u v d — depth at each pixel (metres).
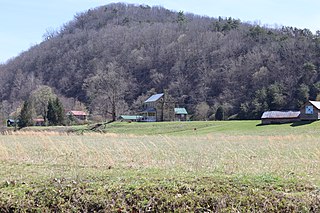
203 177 8.20
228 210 6.58
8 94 98.44
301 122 62.56
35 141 24.73
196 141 26.98
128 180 7.93
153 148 19.02
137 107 95.19
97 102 83.25
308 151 17.39
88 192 7.17
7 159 13.30
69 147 18.44
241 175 8.66
